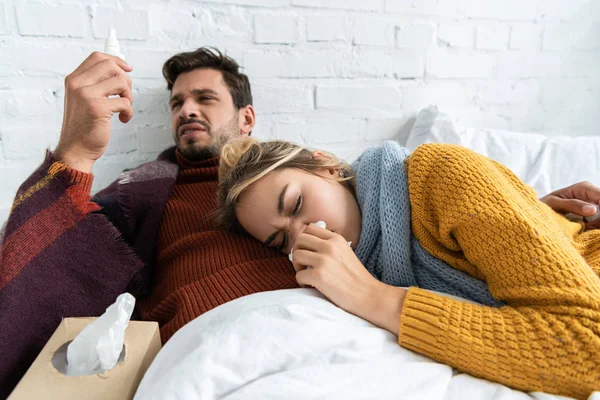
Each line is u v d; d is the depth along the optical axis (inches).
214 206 42.7
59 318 28.2
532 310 22.2
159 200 43.4
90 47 46.3
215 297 29.5
